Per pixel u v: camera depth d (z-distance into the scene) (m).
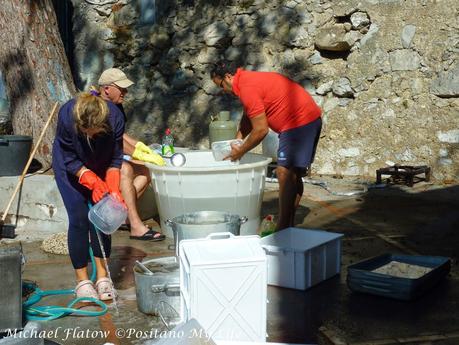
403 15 8.18
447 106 7.97
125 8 9.73
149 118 9.70
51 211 6.14
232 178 5.59
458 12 7.85
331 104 8.69
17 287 3.73
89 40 9.88
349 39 8.45
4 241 5.95
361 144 8.50
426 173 7.99
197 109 9.41
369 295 4.46
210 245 3.92
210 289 3.66
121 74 5.38
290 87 5.38
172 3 9.50
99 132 4.12
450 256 5.28
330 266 4.82
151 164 5.82
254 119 5.27
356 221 6.40
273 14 8.93
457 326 3.93
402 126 8.24
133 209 5.92
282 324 4.05
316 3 8.68
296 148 5.39
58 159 4.34
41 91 7.01
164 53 9.61
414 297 4.31
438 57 7.98
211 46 9.26
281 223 5.51
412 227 6.14
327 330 3.92
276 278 4.69
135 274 4.25
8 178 6.23
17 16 6.98
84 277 4.48
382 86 8.35
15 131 7.12
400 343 3.72
